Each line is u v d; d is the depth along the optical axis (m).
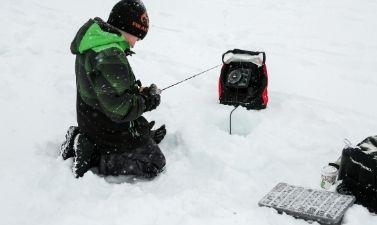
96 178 3.51
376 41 6.66
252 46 6.54
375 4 8.24
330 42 6.66
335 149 3.92
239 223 3.00
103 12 8.04
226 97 4.65
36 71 5.64
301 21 7.52
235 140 4.00
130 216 3.09
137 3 3.40
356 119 4.55
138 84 3.69
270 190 3.38
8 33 6.75
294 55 6.24
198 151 3.82
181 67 5.89
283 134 4.15
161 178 3.61
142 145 3.61
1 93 5.03
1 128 4.34
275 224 3.00
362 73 5.70
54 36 6.82
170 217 3.07
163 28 7.28
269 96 5.07
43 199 3.30
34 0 8.52
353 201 3.12
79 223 3.03
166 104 4.85
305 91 5.23
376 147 3.21
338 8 8.09
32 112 4.67
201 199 3.25
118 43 3.36
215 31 7.13
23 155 3.88
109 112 3.32
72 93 5.13
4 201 3.30
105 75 3.21
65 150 3.72
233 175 3.52
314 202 3.12
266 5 8.38
